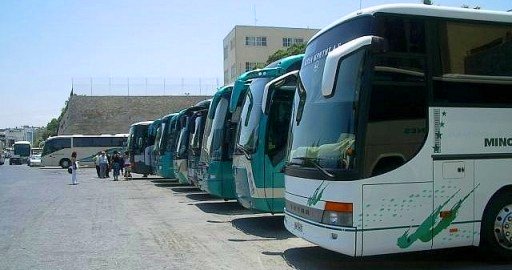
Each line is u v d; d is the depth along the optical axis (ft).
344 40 23.24
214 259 26.48
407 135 21.71
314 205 22.39
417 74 22.24
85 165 167.32
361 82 21.38
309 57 25.81
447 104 22.57
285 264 25.05
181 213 45.68
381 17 22.13
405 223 21.43
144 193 67.51
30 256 27.99
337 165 21.44
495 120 23.44
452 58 23.02
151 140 97.25
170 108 243.60
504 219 23.57
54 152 166.81
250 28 236.84
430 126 22.12
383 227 21.06
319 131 23.17
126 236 33.88
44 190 74.18
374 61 21.50
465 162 22.62
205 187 45.50
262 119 33.96
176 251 28.71
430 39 22.70
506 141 23.58
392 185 21.22
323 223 21.76
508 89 23.95
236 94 35.32
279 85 30.22
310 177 22.80
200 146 54.08
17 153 237.25
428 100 22.25
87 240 32.60
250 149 34.24
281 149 34.01
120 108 238.68
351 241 20.67
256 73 35.76
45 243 31.73
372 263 24.82
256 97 35.37
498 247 23.48
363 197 20.79
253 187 33.60
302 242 30.81
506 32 24.36
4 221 41.60
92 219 42.34
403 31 22.33
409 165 21.57
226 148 42.78
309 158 23.26
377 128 21.25
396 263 24.75
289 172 25.13
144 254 28.07
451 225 22.29
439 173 22.08
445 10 23.24
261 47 237.86
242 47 236.02
